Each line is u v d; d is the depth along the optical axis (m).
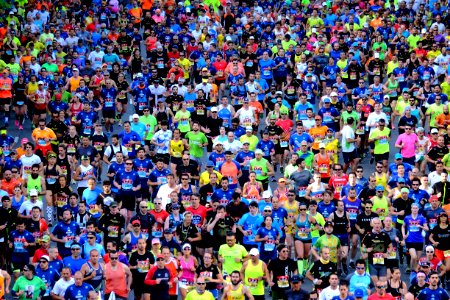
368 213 98.50
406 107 123.56
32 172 105.31
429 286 90.00
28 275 88.25
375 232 93.94
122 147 114.19
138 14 164.00
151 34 148.75
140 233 94.62
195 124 115.19
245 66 142.12
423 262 91.31
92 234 92.12
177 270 89.56
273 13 163.00
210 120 121.62
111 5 163.12
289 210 99.44
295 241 98.06
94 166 114.50
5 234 97.12
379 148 117.50
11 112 138.12
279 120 120.25
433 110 126.06
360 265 89.31
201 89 123.88
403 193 102.00
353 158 118.50
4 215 97.38
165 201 102.38
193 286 90.31
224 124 122.75
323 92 136.88
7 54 140.50
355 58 140.00
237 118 119.44
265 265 90.00
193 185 110.44
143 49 158.50
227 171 107.62
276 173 119.31
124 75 137.50
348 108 121.00
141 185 107.62
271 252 95.00
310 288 96.56
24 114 133.38
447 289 97.56
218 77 138.12
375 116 119.62
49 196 106.12
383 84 139.12
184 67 140.88
